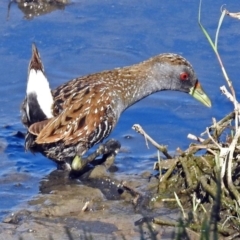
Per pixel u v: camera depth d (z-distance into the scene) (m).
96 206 11.43
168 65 13.80
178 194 11.48
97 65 15.77
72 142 12.38
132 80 13.52
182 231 8.48
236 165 11.29
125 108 13.47
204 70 15.38
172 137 13.47
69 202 11.54
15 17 17.23
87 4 17.67
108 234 10.62
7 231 10.72
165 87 13.95
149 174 12.30
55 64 15.77
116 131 13.73
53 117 12.25
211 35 16.31
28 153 13.03
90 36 16.59
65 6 17.62
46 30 16.78
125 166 12.60
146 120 14.08
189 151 11.84
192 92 14.02
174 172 11.95
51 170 12.57
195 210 10.79
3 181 12.20
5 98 14.70
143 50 16.14
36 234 10.65
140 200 11.52
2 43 16.34
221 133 12.30
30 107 12.24
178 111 14.32
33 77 12.20
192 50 16.02
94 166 12.68
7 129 13.66
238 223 10.43
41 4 17.56
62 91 12.73
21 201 11.62
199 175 11.55
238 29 16.47
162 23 16.89
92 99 12.65
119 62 15.86
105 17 17.20
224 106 14.34
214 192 10.91
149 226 8.38
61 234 10.65
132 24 16.91
